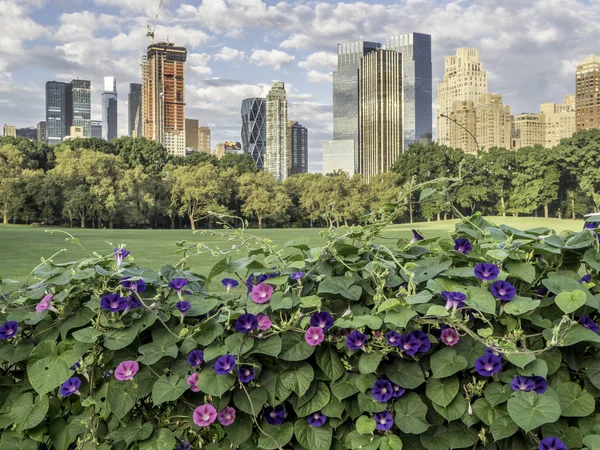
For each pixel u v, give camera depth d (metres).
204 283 2.19
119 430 1.78
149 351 1.76
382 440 1.74
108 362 1.84
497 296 1.77
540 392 1.65
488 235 2.06
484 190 65.31
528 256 1.93
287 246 2.15
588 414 1.71
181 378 1.77
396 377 1.73
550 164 68.62
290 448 1.86
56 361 1.76
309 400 1.79
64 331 1.82
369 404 1.74
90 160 59.00
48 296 1.81
